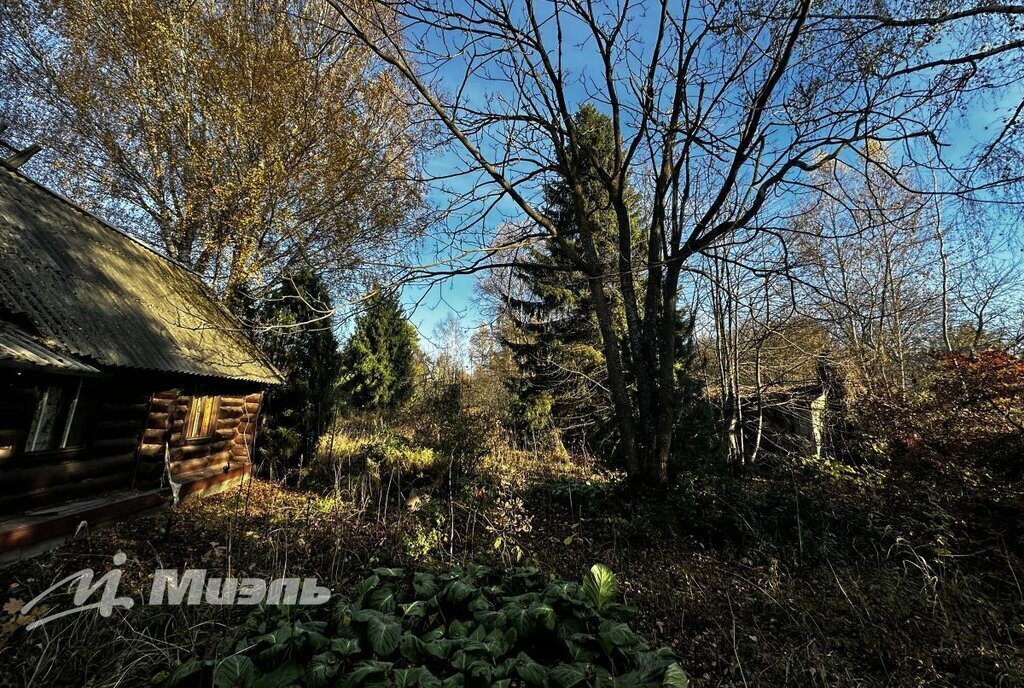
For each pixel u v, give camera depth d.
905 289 17.08
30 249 6.18
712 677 3.56
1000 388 6.52
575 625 2.96
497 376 18.92
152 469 7.46
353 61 13.70
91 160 13.84
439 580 3.62
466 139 8.12
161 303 8.40
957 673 3.55
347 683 2.30
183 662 3.03
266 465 10.76
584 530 6.99
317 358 11.14
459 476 9.05
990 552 5.51
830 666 3.61
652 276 8.54
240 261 13.26
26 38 12.12
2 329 4.73
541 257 12.98
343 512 7.27
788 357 15.68
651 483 7.61
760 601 4.82
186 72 12.42
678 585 5.27
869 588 4.89
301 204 14.55
